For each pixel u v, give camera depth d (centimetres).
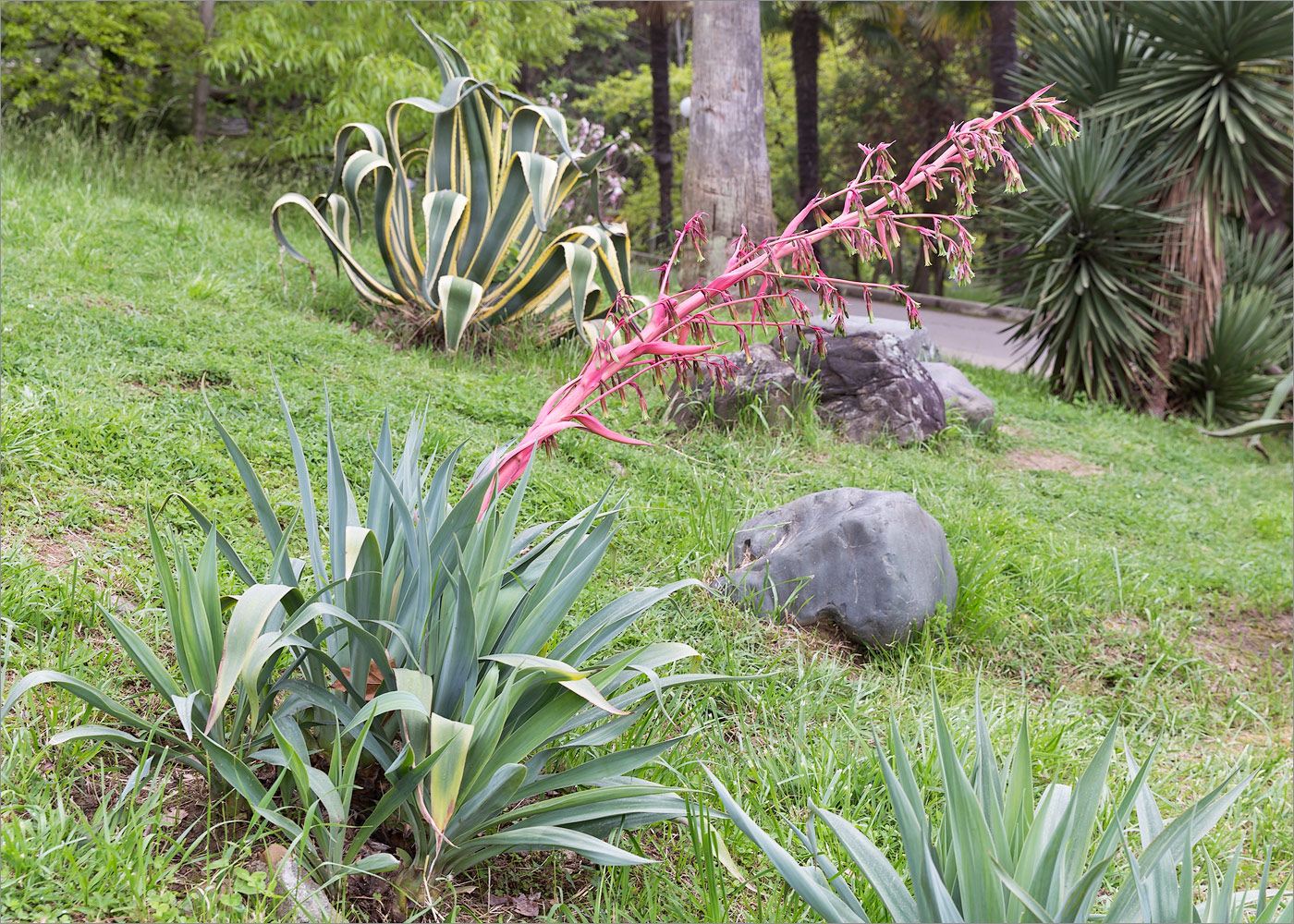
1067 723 375
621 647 355
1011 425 856
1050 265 1073
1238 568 575
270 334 604
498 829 246
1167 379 1066
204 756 235
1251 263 1162
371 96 1112
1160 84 1012
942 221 230
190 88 1398
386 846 244
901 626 396
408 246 719
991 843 180
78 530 350
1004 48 1759
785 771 302
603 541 245
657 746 238
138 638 232
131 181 1026
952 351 1451
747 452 593
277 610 244
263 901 205
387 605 240
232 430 452
